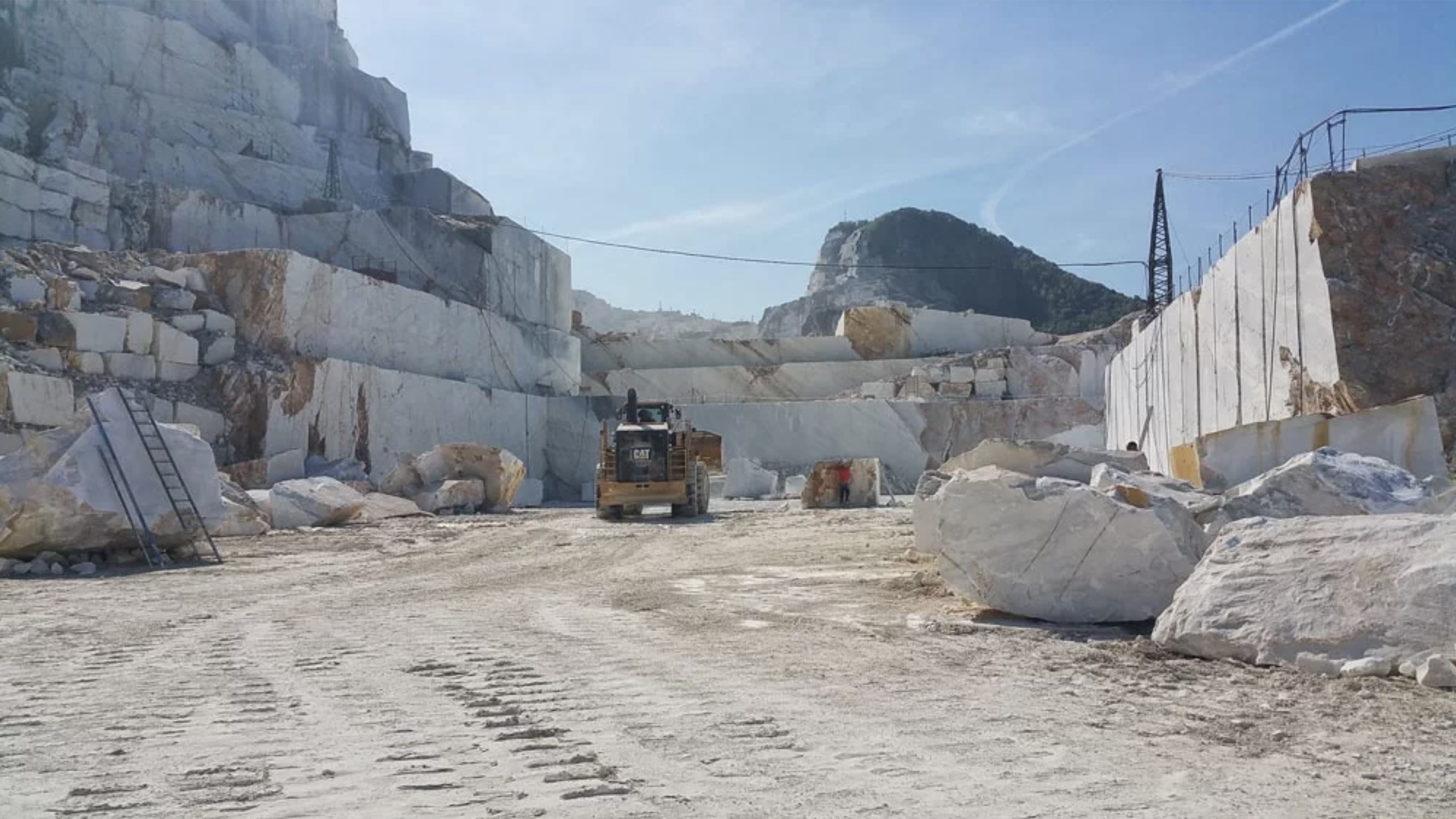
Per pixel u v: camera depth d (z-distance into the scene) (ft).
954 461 44.06
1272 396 51.03
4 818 13.28
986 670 22.57
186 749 16.67
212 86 169.37
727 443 154.30
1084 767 15.10
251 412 100.01
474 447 102.17
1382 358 43.09
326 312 113.50
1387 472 29.78
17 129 135.44
